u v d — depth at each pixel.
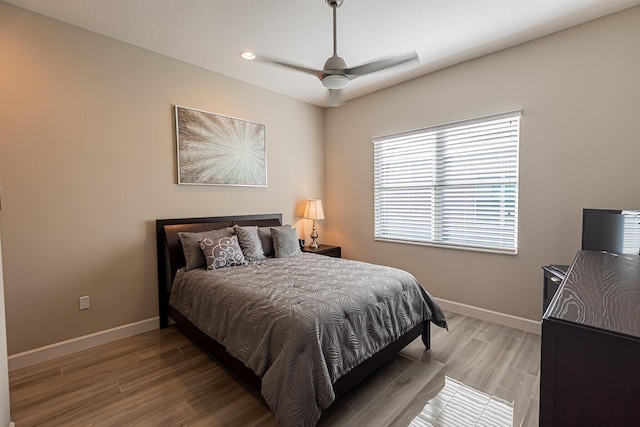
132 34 2.55
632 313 0.82
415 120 3.50
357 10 2.22
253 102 3.67
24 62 2.21
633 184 2.26
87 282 2.53
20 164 2.20
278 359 1.54
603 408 0.72
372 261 4.08
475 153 3.09
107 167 2.61
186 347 2.54
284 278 2.31
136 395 1.90
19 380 2.05
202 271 2.61
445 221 3.36
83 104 2.47
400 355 2.37
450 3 2.15
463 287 3.22
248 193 3.68
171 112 2.99
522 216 2.79
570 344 0.75
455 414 1.71
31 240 2.26
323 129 4.61
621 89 2.28
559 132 2.56
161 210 2.95
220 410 1.76
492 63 2.89
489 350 2.44
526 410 1.75
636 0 2.12
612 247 2.01
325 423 1.65
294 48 2.80
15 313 2.20
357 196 4.23
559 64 2.53
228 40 2.66
